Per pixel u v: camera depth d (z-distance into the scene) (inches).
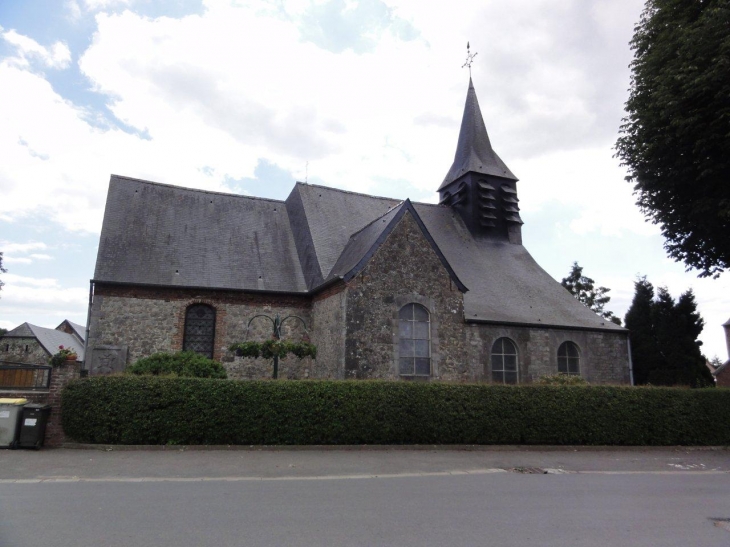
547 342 806.5
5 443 418.6
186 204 800.3
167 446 440.8
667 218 741.9
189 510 249.1
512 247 994.7
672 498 315.0
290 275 762.8
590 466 447.2
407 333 643.5
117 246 695.1
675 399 594.9
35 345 1496.1
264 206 869.2
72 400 443.5
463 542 209.6
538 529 232.7
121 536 205.3
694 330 1159.6
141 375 469.1
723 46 598.2
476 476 377.7
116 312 652.7
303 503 270.2
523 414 537.6
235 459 405.7
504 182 1031.6
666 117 672.4
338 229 834.8
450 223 980.6
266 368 699.4
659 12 725.3
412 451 478.6
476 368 748.6
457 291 686.5
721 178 658.2
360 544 203.0
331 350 642.2
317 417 476.7
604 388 573.9
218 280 707.4
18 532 208.4
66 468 354.9
